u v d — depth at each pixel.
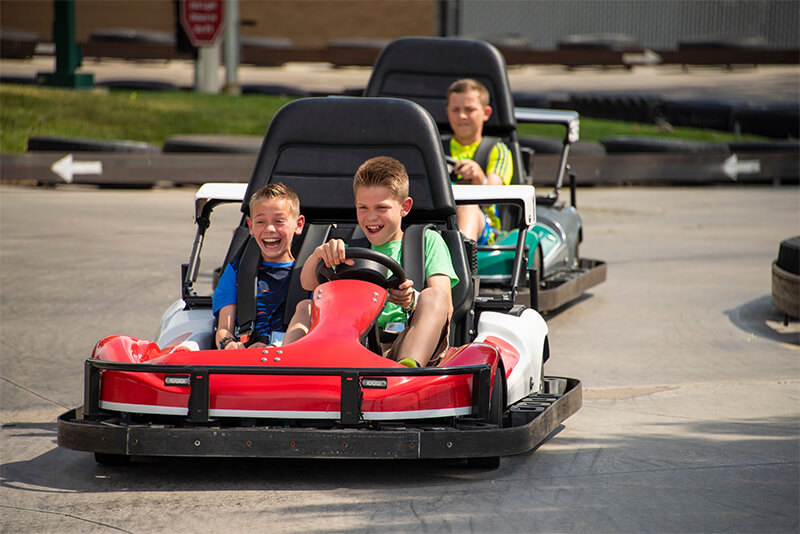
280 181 15.14
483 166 21.55
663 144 47.97
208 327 13.91
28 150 41.44
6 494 11.30
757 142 49.47
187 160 40.56
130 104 58.50
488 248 19.61
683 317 21.95
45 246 28.06
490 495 11.34
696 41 102.88
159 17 108.81
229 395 11.38
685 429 14.14
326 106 15.02
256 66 102.06
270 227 13.55
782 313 22.28
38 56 103.50
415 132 14.76
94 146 40.72
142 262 26.28
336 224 15.01
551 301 20.86
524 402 13.16
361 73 96.94
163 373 11.59
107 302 21.92
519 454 12.91
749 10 109.62
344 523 10.43
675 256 29.42
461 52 23.86
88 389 11.70
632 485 11.75
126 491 11.42
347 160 14.97
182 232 30.92
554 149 45.72
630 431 14.03
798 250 20.95
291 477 11.95
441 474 12.10
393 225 13.53
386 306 13.28
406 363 11.95
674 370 17.61
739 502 11.20
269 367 11.31
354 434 11.08
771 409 15.19
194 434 11.12
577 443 13.45
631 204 40.94
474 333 14.16
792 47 108.56
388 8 110.62
